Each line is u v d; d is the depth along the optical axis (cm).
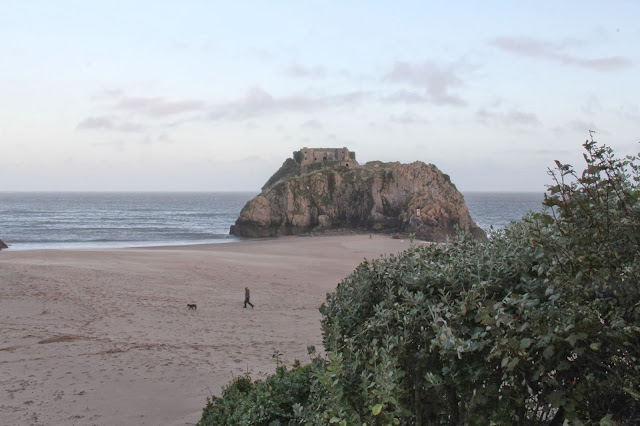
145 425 1155
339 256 6062
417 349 474
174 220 15312
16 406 1240
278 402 804
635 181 396
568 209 378
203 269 4403
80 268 4134
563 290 386
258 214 10219
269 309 2781
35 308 2562
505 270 462
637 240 362
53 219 14675
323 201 10688
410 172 10644
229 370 1606
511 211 19250
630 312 361
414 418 485
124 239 9350
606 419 331
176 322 2377
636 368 340
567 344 366
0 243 7281
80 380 1468
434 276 493
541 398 395
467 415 439
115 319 2395
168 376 1534
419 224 9462
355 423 402
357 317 548
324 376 424
